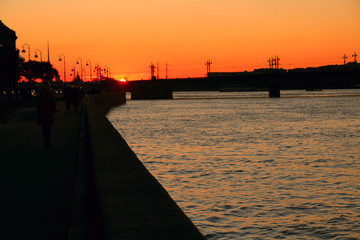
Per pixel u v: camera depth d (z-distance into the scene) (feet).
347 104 542.16
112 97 451.12
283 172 104.12
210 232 57.26
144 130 221.46
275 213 66.49
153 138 184.75
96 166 25.58
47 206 27.17
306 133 209.67
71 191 31.58
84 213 24.30
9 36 423.64
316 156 134.31
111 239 11.81
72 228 21.30
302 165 116.26
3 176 37.68
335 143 171.42
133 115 346.54
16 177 37.19
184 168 107.76
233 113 371.76
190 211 67.10
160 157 127.85
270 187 86.02
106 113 351.87
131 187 19.19
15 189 32.37
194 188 83.92
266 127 241.35
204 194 78.59
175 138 184.55
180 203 72.02
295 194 79.87
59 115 132.36
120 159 28.60
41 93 56.13
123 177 21.85
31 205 27.50
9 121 112.68
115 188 18.98
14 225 23.02
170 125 252.21
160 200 16.55
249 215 64.85
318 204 72.02
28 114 142.82
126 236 12.00
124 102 604.49
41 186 33.40
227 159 124.77
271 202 73.36
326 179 96.02
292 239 54.95
